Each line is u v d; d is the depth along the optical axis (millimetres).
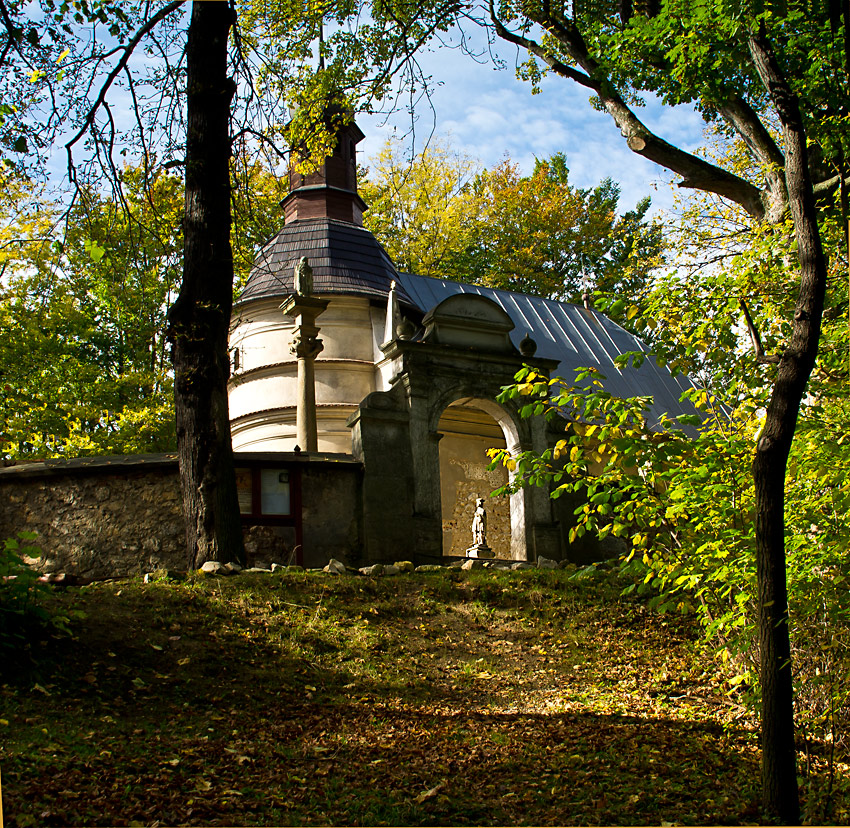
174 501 16984
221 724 9922
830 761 8406
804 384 7863
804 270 8062
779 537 7707
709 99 16203
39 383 26625
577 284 40281
